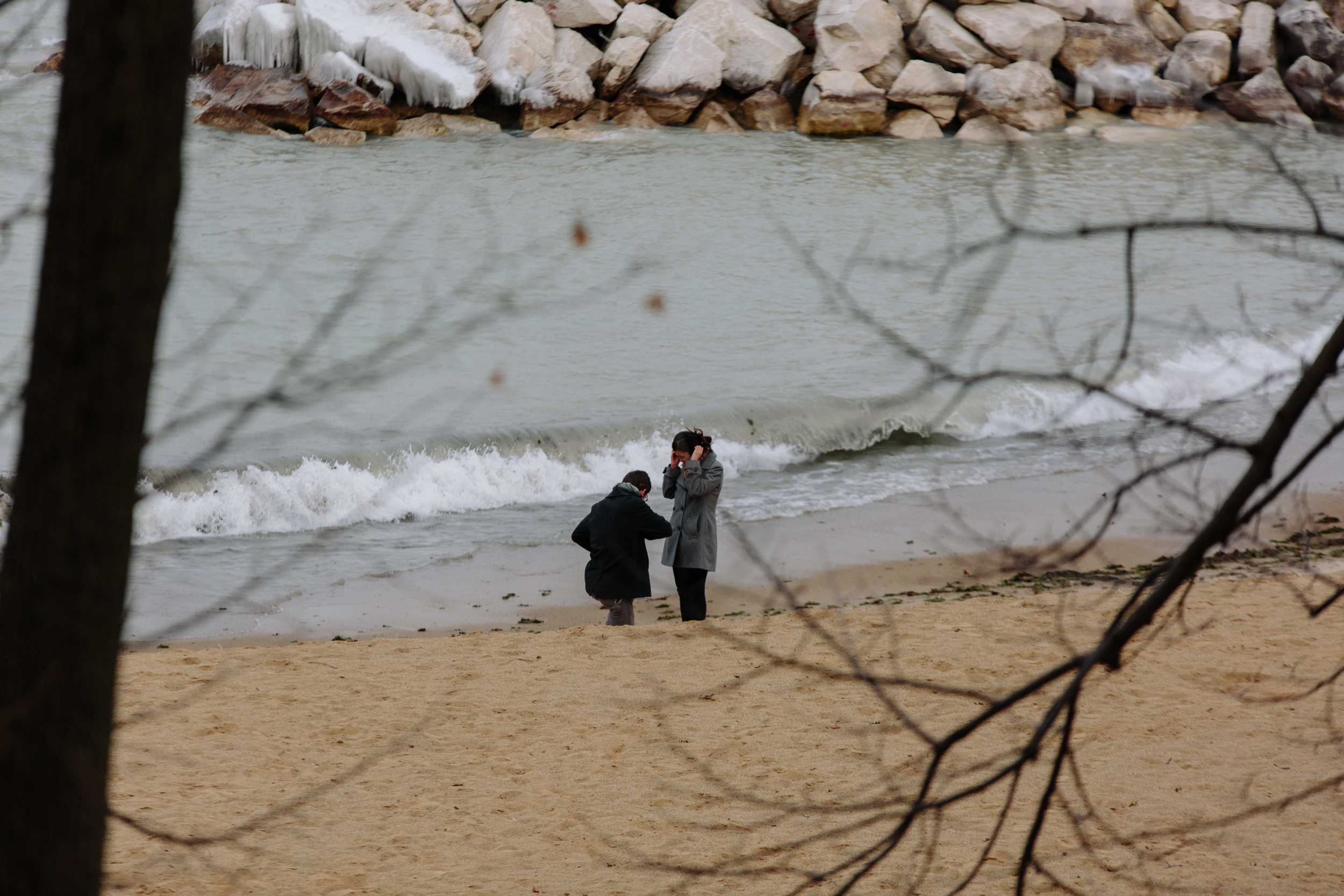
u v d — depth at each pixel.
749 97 101.12
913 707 19.05
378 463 36.25
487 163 85.31
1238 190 72.81
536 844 14.55
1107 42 97.19
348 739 17.84
